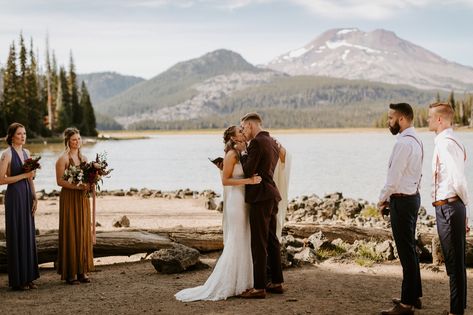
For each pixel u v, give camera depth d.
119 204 16.81
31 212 7.06
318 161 43.03
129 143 91.88
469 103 130.50
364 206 16.39
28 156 7.18
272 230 6.54
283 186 6.86
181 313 5.79
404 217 5.59
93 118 100.31
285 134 175.38
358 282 7.06
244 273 6.41
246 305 6.04
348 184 26.31
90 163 7.20
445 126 5.56
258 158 6.23
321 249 8.89
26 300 6.44
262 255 6.29
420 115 145.38
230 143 6.35
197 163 42.53
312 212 15.38
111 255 8.51
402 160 5.51
